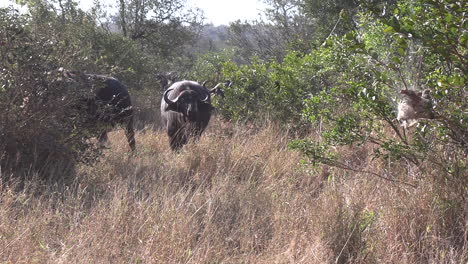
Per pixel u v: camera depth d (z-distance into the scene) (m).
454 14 4.24
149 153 8.77
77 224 4.98
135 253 4.51
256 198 5.88
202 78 16.84
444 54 4.43
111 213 5.08
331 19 16.22
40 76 6.56
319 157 5.61
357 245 4.54
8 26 6.55
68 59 7.12
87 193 5.91
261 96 10.27
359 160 6.68
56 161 6.71
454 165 4.89
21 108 6.45
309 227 4.95
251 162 7.33
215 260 4.47
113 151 8.07
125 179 6.48
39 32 7.03
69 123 6.91
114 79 9.43
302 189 6.40
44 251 4.49
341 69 6.05
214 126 10.80
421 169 5.22
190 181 6.56
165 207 5.27
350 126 5.50
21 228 4.82
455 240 4.54
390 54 5.91
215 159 7.42
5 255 4.28
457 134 4.85
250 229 5.15
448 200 4.68
